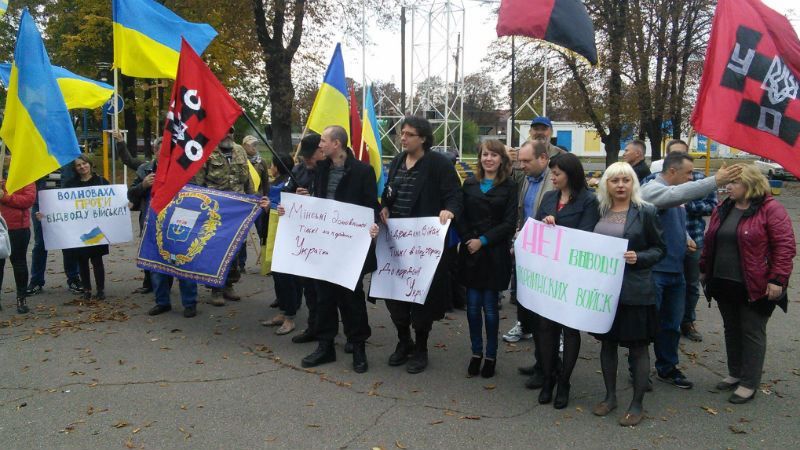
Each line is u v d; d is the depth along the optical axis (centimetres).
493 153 475
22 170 609
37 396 441
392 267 499
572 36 661
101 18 2047
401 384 474
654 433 395
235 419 408
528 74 2159
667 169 484
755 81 457
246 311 675
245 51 2080
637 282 401
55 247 670
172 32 660
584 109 2209
